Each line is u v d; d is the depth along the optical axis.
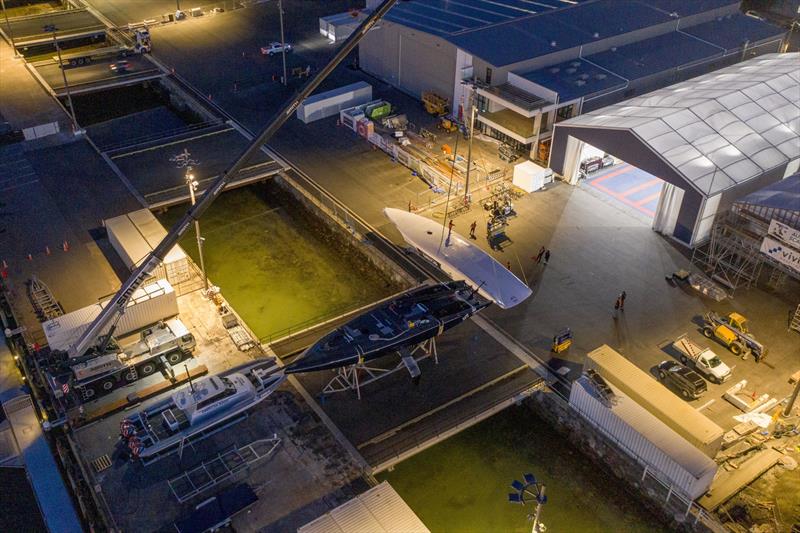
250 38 119.94
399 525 41.75
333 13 132.62
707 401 53.97
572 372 55.88
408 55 97.94
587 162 81.69
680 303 63.47
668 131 72.56
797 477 48.41
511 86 86.31
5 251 66.88
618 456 50.12
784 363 57.25
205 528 42.72
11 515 45.75
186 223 52.03
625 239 71.69
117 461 47.94
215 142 87.88
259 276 69.81
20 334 59.28
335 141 89.06
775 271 65.94
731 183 67.94
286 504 45.25
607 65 91.62
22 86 99.56
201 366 55.84
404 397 53.34
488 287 61.25
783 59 93.62
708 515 45.28
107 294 61.50
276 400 53.00
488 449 53.25
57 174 79.88
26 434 50.97
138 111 102.56
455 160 82.56
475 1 107.88
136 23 124.94
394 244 71.00
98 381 52.44
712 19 107.81
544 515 48.44
